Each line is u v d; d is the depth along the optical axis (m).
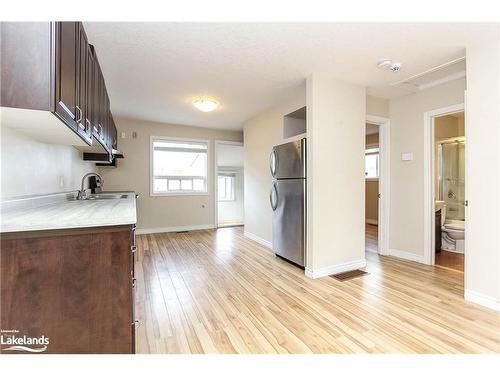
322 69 2.72
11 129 1.56
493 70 2.04
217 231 5.57
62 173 2.55
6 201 1.56
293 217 3.20
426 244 3.28
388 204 3.71
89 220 1.27
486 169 2.08
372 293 2.42
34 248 1.18
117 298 1.33
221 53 2.38
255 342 1.67
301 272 3.01
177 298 2.32
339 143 2.98
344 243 3.03
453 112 2.99
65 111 1.30
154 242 4.49
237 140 6.16
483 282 2.12
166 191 5.51
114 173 4.97
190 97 3.63
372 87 3.23
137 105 4.03
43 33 1.14
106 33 2.05
